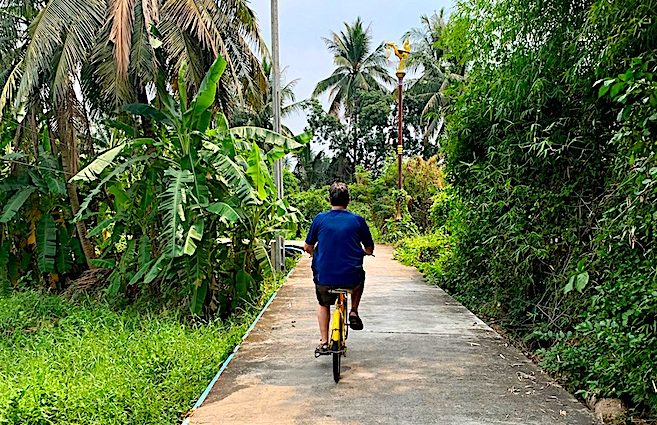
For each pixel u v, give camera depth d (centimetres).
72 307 912
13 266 1140
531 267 705
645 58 412
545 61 604
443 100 2958
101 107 1094
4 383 489
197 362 541
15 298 955
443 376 490
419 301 877
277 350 579
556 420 392
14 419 392
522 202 689
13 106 949
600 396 434
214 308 830
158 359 529
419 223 2288
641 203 404
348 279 493
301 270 1369
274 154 921
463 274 967
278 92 1291
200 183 784
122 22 832
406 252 1552
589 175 617
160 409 422
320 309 517
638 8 404
